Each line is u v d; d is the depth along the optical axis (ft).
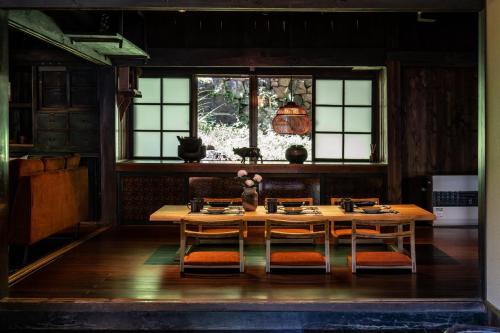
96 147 27.43
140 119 28.84
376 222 17.42
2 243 14.67
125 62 26.40
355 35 26.50
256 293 15.39
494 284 13.83
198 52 26.40
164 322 14.35
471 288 15.88
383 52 26.45
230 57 26.40
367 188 26.84
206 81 29.19
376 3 14.07
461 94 26.94
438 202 26.37
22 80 28.71
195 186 26.86
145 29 25.99
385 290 15.71
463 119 27.02
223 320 14.35
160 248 21.85
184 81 28.63
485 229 14.26
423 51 26.35
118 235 24.70
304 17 26.40
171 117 28.76
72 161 24.43
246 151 26.61
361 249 21.75
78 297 14.98
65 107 27.48
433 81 26.86
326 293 15.39
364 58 26.43
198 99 29.14
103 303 14.40
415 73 26.81
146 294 15.29
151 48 26.43
